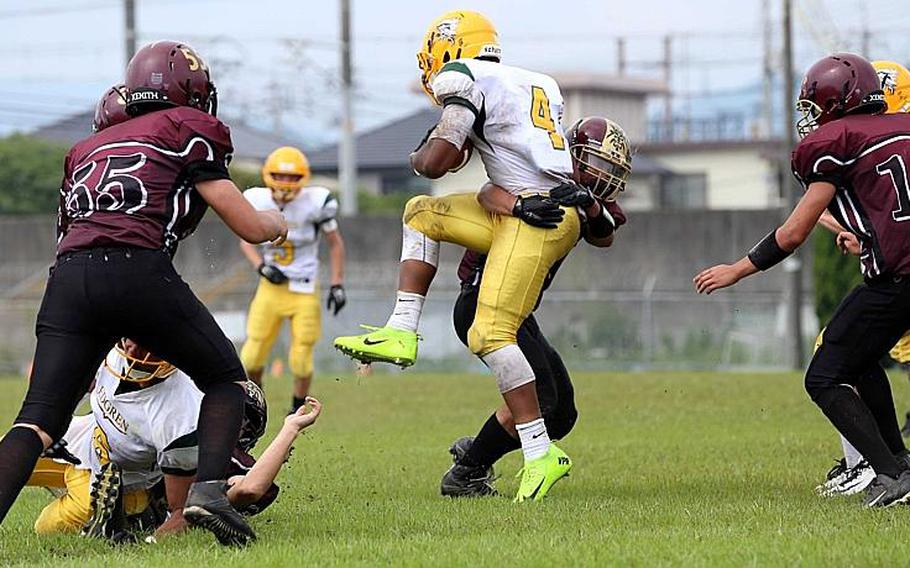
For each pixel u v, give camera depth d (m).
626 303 66.44
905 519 14.34
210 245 17.92
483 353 17.02
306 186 33.09
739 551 12.46
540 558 12.38
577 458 22.97
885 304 15.49
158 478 15.81
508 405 17.19
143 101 14.27
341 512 16.45
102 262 13.47
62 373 13.52
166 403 14.81
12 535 15.40
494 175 16.97
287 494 18.67
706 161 135.50
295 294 32.91
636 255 71.94
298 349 32.97
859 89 15.83
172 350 13.85
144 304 13.52
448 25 17.45
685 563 11.96
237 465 15.34
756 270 16.20
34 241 77.94
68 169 14.18
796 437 25.67
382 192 138.25
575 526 14.64
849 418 15.76
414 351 17.36
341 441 26.70
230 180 14.08
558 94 17.42
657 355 66.88
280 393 38.97
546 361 17.98
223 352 14.00
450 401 36.22
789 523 14.34
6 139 111.50
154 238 13.64
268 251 32.91
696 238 71.88
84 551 14.07
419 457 23.67
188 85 14.34
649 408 33.06
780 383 39.75
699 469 20.84
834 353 15.90
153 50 14.39
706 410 32.16
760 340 66.38
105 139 13.98
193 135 13.90
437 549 13.03
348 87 86.62
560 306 66.88
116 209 13.57
